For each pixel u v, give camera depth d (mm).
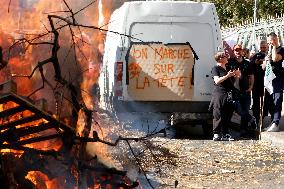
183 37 13891
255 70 14273
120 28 13766
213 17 13977
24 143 4965
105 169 5164
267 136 13109
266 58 13734
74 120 5250
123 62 13805
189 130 15125
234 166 9844
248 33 21922
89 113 5250
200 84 13938
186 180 8398
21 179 5098
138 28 13797
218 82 13227
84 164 5113
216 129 13172
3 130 5031
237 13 28359
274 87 13641
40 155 5125
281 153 11266
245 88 13758
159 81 13922
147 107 13922
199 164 9789
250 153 11266
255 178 8898
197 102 13953
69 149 5055
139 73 13883
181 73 13922
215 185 8297
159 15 13836
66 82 5133
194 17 13906
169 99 13906
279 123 14969
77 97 5371
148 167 7879
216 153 11141
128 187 5340
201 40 13945
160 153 8766
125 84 13852
